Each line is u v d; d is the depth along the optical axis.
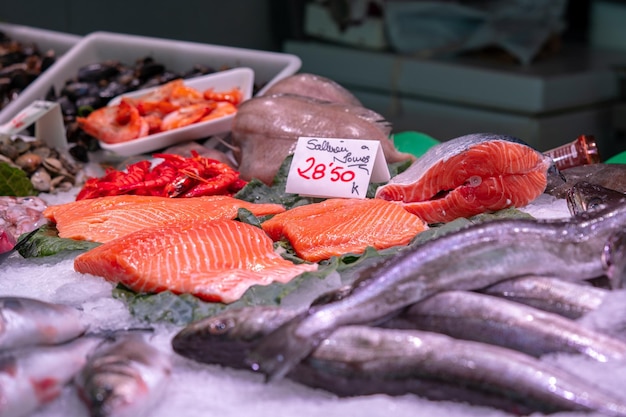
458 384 0.62
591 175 1.05
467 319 0.67
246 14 2.57
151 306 0.75
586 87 2.26
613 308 0.67
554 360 0.64
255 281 0.78
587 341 0.64
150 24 2.36
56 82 1.59
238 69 1.49
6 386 0.62
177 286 0.78
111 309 0.77
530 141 2.16
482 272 0.69
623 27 2.60
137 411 0.61
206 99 1.42
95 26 2.29
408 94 2.48
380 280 0.68
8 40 1.85
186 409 0.64
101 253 0.81
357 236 0.87
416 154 1.29
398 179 0.99
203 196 1.06
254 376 0.69
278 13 2.68
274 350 0.63
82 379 0.62
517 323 0.65
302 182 1.03
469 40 2.47
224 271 0.80
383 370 0.63
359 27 2.60
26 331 0.68
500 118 2.25
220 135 1.38
